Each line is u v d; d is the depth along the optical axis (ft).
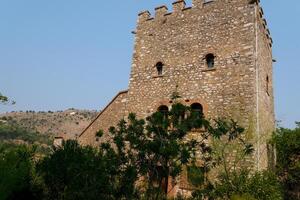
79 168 30.45
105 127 59.67
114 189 28.43
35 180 32.63
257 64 47.80
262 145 48.16
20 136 155.33
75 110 337.52
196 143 31.99
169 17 58.85
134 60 60.34
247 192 37.14
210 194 34.81
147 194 31.71
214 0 54.34
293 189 53.26
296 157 53.83
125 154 32.37
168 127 31.35
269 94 57.72
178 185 44.86
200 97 50.01
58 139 60.49
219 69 49.70
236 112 45.80
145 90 56.85
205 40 52.90
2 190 21.49
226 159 43.14
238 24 50.39
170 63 55.52
